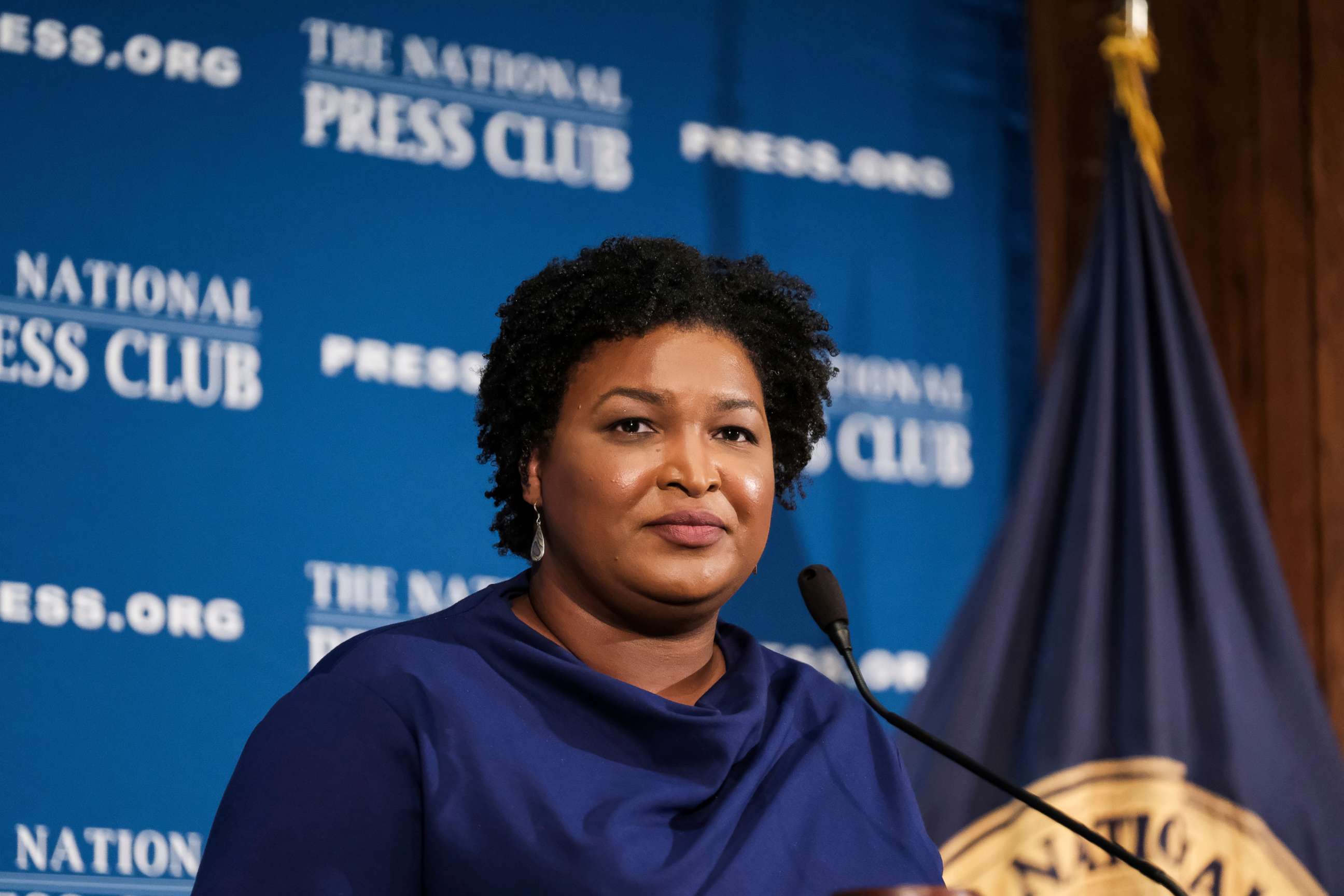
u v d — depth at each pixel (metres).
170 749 10.36
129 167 11.01
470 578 11.34
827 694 5.96
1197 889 10.94
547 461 5.57
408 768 5.00
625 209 12.34
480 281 11.80
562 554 5.51
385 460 11.27
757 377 5.72
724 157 12.70
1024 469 11.86
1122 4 12.77
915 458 12.62
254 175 11.32
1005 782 5.94
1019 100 13.62
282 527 10.91
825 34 13.19
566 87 12.34
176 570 10.59
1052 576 11.69
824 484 12.34
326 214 11.47
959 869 10.90
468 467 11.49
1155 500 11.63
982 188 13.35
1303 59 14.04
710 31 12.87
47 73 10.95
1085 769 11.09
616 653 5.51
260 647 10.70
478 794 4.92
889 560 12.37
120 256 10.86
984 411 12.89
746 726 5.34
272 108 11.46
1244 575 11.62
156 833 10.23
